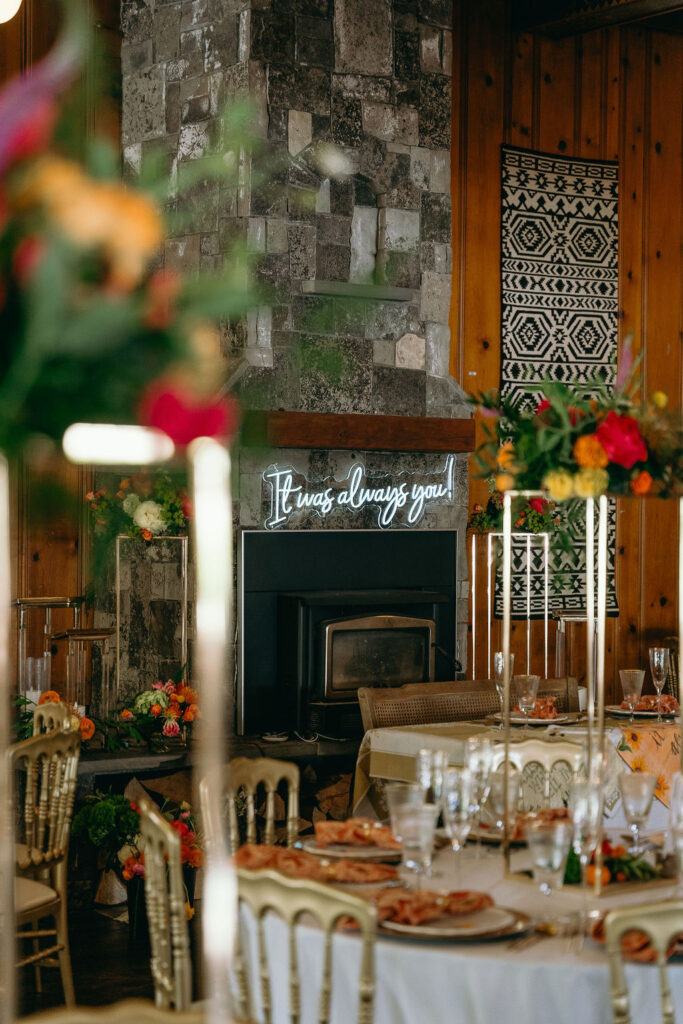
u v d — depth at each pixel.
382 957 2.31
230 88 6.01
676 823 2.73
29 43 6.11
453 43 7.50
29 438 1.01
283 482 6.08
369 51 6.36
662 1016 2.17
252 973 2.54
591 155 8.10
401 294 6.37
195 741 5.55
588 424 2.89
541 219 7.84
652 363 8.34
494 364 7.65
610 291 8.10
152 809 2.79
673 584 8.51
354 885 2.67
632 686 5.02
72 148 0.98
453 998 2.27
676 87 8.49
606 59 8.16
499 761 3.62
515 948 2.32
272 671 6.08
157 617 6.09
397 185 6.47
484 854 3.03
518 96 7.78
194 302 1.04
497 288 7.67
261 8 5.98
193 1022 1.83
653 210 8.36
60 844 3.84
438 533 6.65
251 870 2.49
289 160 6.05
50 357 0.97
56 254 0.93
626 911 2.15
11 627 5.90
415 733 4.70
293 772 3.44
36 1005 4.14
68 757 3.90
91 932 5.02
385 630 6.10
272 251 5.98
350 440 6.13
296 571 6.14
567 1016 2.21
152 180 1.03
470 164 7.57
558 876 2.44
